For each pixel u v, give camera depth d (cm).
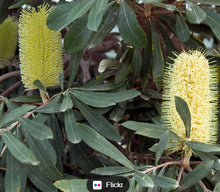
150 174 76
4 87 160
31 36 92
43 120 87
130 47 110
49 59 95
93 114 91
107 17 97
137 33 83
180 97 75
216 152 81
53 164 77
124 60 111
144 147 121
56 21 86
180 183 76
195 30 110
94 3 75
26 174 79
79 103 92
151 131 81
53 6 100
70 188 71
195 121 79
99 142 78
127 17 84
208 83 79
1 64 133
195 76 77
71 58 99
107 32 98
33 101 100
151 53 111
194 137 80
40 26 91
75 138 78
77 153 102
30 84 98
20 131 82
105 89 106
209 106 82
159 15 108
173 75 82
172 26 107
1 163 94
